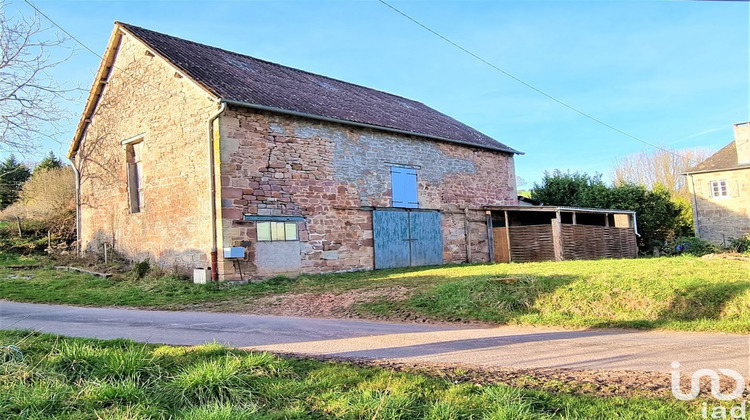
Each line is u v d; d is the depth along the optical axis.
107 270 14.55
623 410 3.52
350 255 14.95
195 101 13.15
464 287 9.17
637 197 22.95
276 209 13.29
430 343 6.17
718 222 24.86
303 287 11.59
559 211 17.28
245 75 15.20
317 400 3.88
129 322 7.87
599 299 8.12
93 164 17.25
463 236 18.86
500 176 21.11
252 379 4.29
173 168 13.80
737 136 24.66
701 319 7.16
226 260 12.21
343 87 19.95
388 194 16.28
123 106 15.81
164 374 4.43
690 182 25.91
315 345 6.04
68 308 9.73
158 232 14.27
